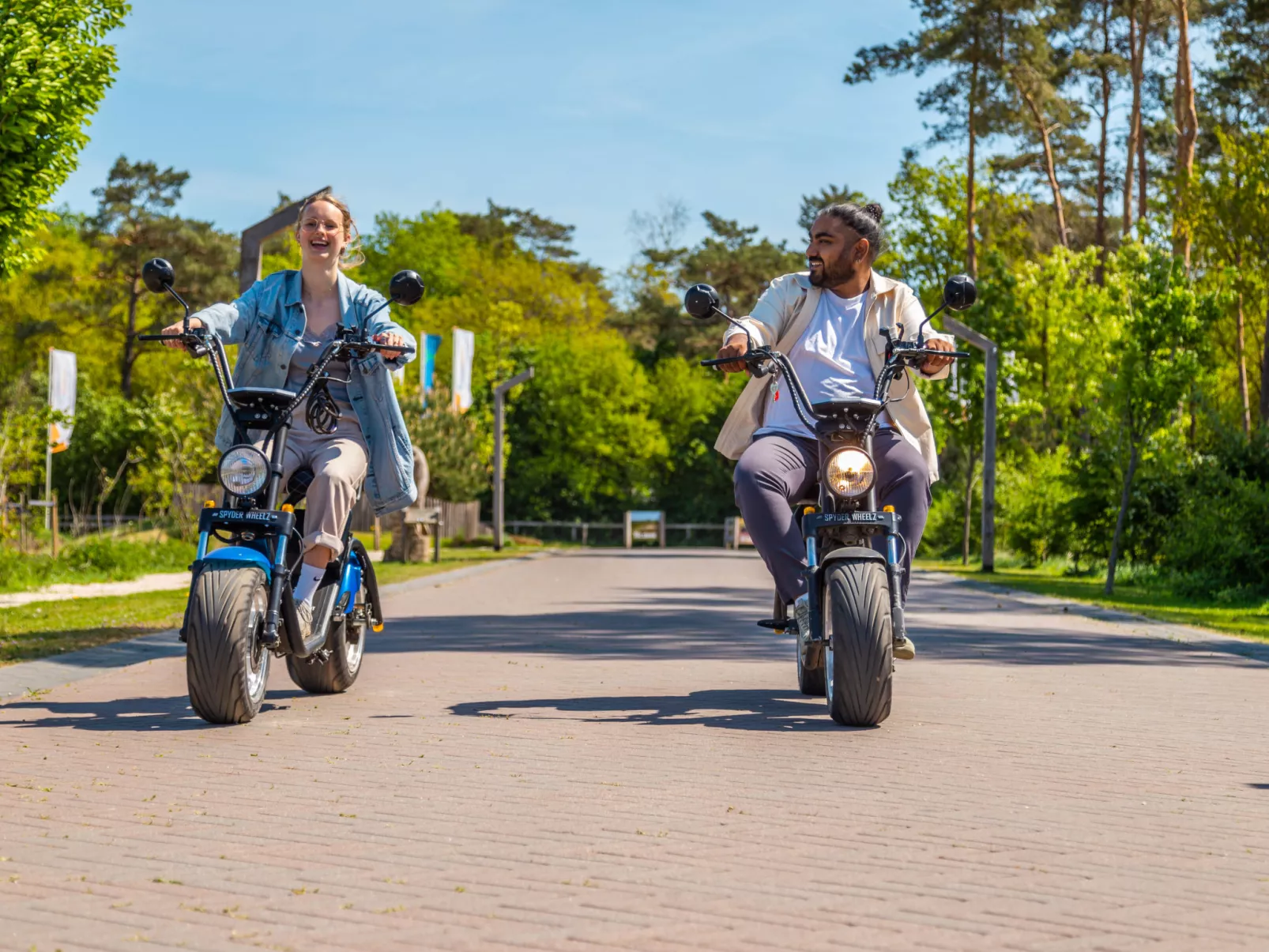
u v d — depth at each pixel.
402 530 27.83
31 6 13.45
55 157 13.72
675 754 5.63
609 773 5.23
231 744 5.76
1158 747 6.07
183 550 21.73
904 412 6.67
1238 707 7.47
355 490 6.71
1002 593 19.38
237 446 6.18
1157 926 3.40
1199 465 22.12
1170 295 20.42
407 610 14.48
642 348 75.00
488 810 4.58
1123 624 13.59
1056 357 35.22
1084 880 3.82
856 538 6.34
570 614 13.94
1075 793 5.02
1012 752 5.83
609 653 9.89
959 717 6.79
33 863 3.88
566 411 61.78
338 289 6.95
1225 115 43.53
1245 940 3.29
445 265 83.50
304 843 4.12
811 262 6.82
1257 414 38.19
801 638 6.67
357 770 5.23
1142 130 41.09
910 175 41.75
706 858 3.99
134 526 26.36
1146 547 23.45
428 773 5.20
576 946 3.19
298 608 6.45
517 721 6.47
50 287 64.50
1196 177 30.48
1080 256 36.50
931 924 3.38
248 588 6.13
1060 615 14.74
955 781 5.18
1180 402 20.95
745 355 6.30
